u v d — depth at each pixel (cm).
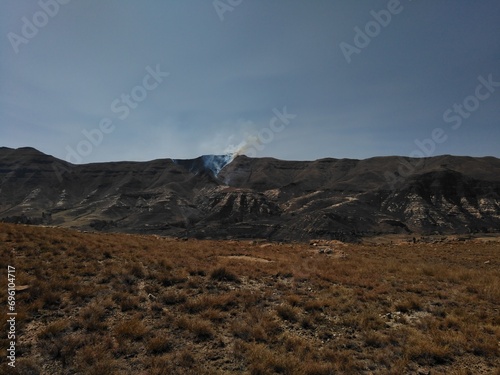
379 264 2192
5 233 1988
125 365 843
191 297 1336
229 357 907
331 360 907
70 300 1195
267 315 1179
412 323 1166
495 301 1402
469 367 879
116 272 1515
